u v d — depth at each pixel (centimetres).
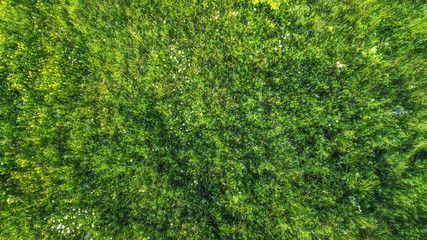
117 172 428
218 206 413
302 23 411
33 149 445
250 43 421
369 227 359
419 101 369
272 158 404
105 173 434
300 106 403
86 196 427
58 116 446
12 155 443
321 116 393
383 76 384
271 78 418
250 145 413
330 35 405
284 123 403
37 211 428
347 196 373
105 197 428
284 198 391
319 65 405
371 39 386
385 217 361
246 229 396
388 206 361
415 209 352
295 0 416
